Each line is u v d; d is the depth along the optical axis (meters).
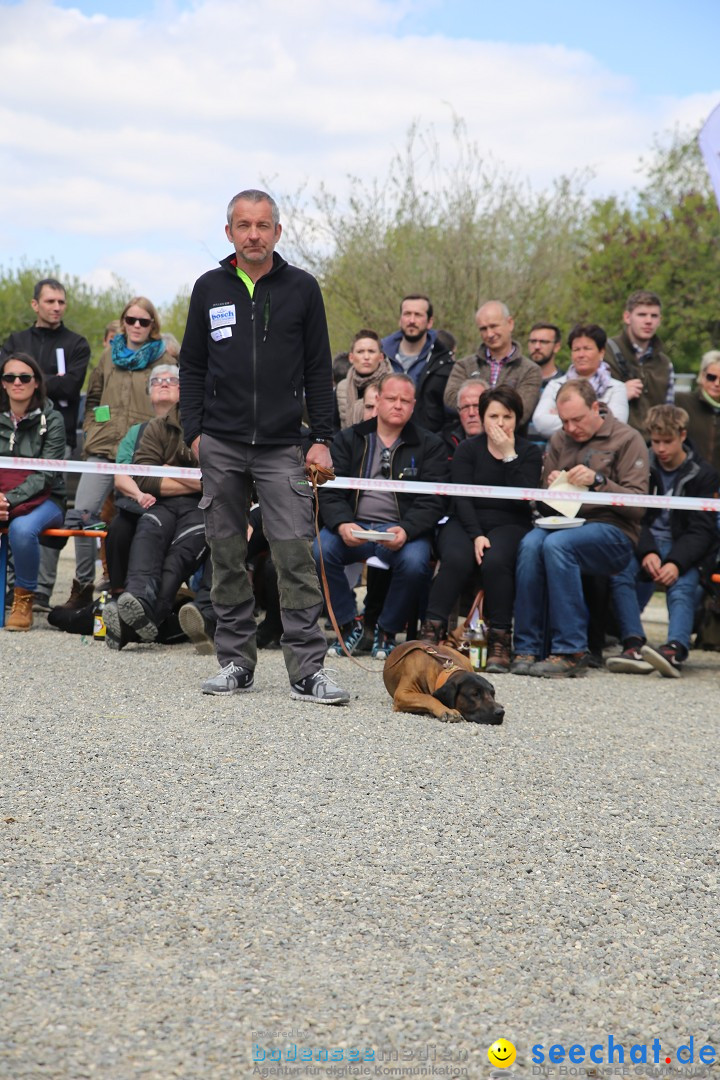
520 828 3.63
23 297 32.22
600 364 7.88
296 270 5.25
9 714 4.86
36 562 7.32
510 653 6.72
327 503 6.85
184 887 3.02
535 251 18.05
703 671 7.13
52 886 2.98
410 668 5.24
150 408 8.59
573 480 6.69
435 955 2.70
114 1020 2.32
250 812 3.64
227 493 5.30
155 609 6.65
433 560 6.98
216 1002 2.42
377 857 3.31
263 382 5.17
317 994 2.48
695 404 8.34
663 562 7.15
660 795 4.11
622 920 2.97
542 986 2.58
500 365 8.15
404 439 6.97
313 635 5.35
